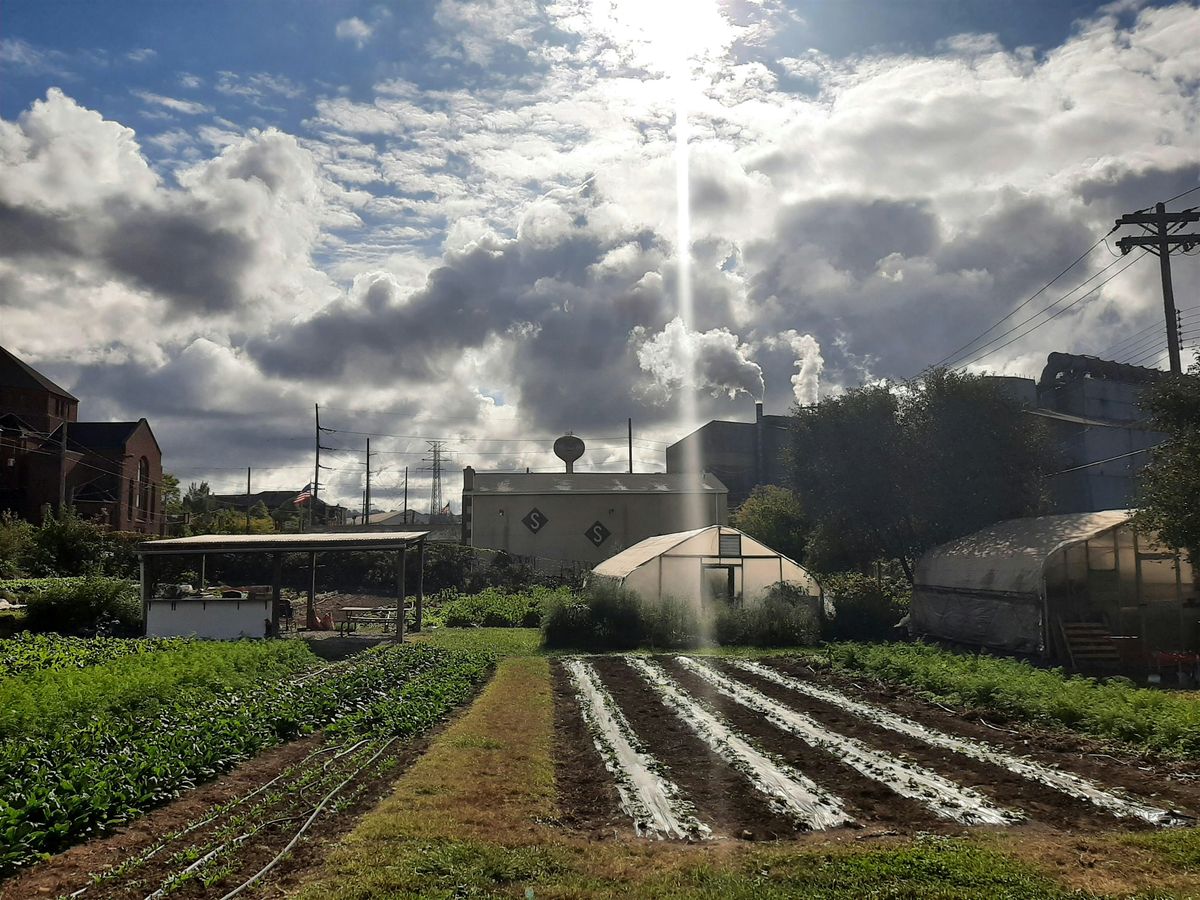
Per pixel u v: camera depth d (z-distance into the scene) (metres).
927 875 7.90
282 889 7.59
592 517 62.78
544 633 30.00
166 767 10.91
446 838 8.79
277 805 10.20
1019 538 26.61
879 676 20.92
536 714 16.17
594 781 11.42
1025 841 8.89
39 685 16.17
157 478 78.31
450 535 77.19
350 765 12.08
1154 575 23.97
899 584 39.59
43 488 65.56
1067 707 14.81
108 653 24.31
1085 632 22.86
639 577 32.78
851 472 33.75
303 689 17.66
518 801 10.34
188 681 18.28
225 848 8.61
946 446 32.47
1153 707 14.36
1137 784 11.09
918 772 11.80
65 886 7.72
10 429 62.72
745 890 7.49
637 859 8.45
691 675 22.02
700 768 12.06
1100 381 49.62
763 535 51.47
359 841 8.67
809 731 14.64
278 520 84.94
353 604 47.19
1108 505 42.62
